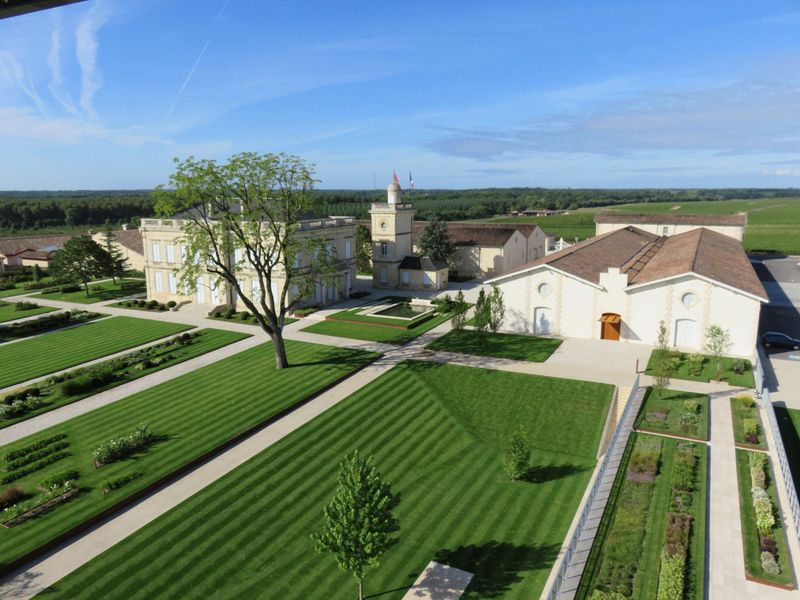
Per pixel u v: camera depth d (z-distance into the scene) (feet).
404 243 260.42
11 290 265.95
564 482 91.50
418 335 173.47
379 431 110.01
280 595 67.87
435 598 66.59
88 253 242.17
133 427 111.34
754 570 67.15
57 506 84.58
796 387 125.49
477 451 103.04
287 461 98.73
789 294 232.94
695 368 134.00
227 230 153.07
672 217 297.12
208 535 79.05
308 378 135.44
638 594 64.39
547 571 70.44
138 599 67.00
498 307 165.89
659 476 88.53
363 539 61.57
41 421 115.24
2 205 567.18
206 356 155.74
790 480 82.79
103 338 177.68
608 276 157.69
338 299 225.76
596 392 123.75
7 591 67.92
